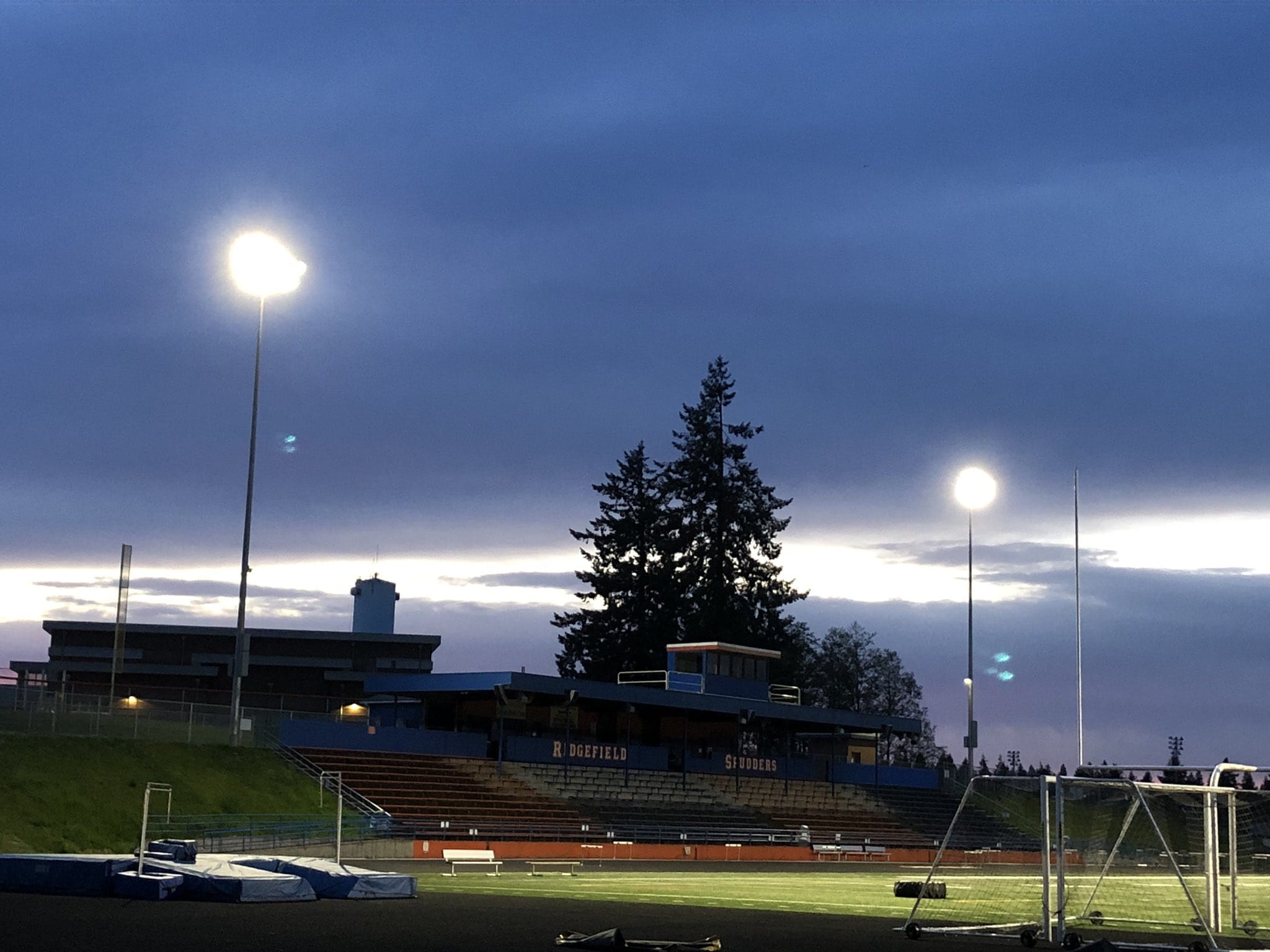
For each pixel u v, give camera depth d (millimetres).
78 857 25953
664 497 115312
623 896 31609
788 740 78500
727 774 74062
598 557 116625
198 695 83812
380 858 48500
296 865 27297
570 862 51188
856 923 24469
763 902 30531
